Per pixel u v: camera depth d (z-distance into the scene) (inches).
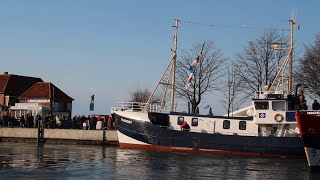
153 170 1168.2
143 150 1630.2
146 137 1631.4
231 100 2089.1
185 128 1574.8
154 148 1621.6
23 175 1062.4
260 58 1994.3
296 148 1444.4
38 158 1405.0
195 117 1592.0
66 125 2133.4
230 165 1280.8
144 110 1680.6
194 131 1585.9
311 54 1952.5
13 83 3587.6
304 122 1213.7
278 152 1466.5
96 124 2079.2
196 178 1058.7
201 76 2078.0
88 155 1497.3
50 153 1566.2
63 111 3336.6
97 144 1966.0
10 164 1254.3
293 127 1487.5
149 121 1630.2
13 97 3494.1
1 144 1971.0
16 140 2113.7
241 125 1547.7
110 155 1493.6
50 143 2026.3
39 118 1991.9
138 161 1346.0
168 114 1626.5
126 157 1439.5
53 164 1262.3
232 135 1514.5
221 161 1363.2
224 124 1563.7
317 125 1200.8
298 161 1382.9
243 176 1098.7
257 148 1486.2
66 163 1288.1
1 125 2314.2
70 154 1530.5
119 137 1692.9
